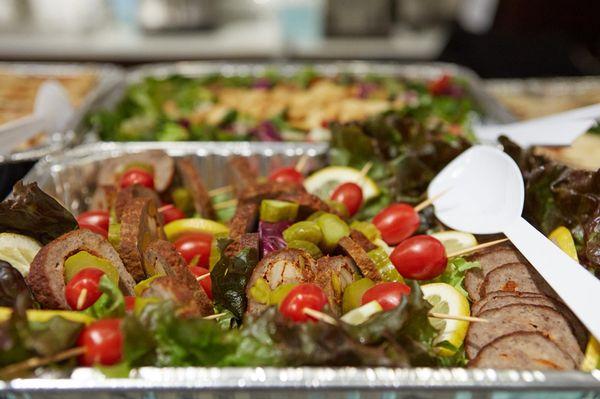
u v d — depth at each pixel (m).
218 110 0.72
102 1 1.24
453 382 0.32
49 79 0.82
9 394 0.32
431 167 0.49
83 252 0.39
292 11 1.28
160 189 0.50
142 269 0.40
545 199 0.45
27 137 0.57
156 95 0.78
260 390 0.32
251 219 0.44
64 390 0.32
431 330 0.35
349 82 0.85
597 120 0.51
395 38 1.20
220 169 0.55
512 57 1.02
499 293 0.40
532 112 0.75
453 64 1.02
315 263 0.39
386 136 0.53
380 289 0.37
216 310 0.39
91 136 0.65
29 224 0.40
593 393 0.32
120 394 0.32
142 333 0.33
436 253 0.41
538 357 0.36
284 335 0.33
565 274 0.37
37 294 0.37
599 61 1.07
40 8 1.22
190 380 0.32
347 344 0.33
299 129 0.69
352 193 0.47
